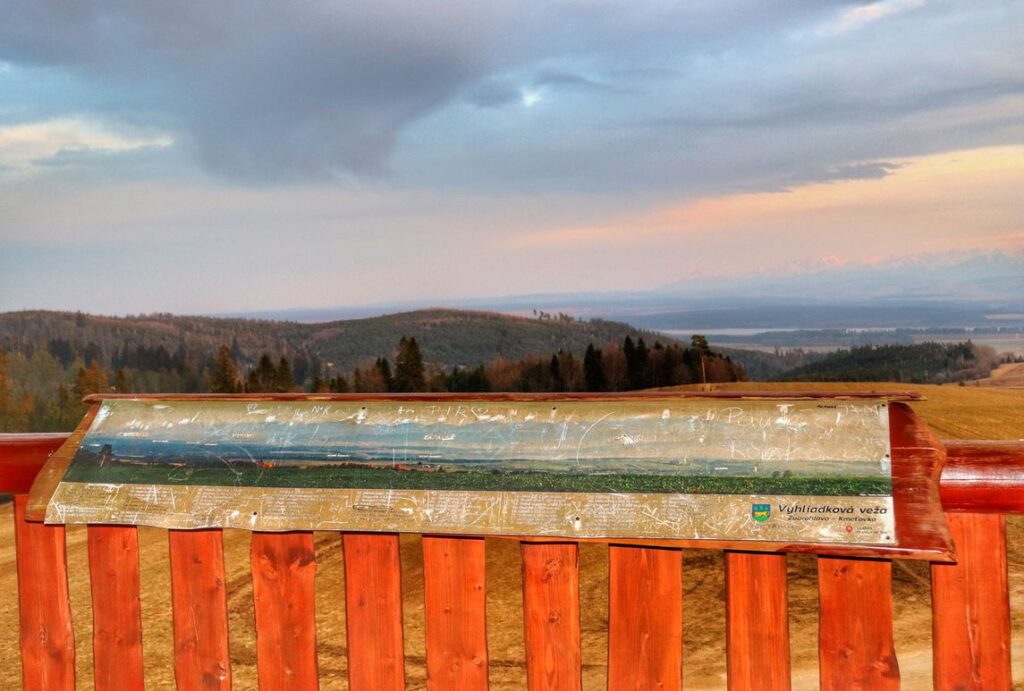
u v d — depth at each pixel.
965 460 1.81
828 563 1.83
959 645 1.86
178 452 2.11
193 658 2.15
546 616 1.96
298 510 1.98
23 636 2.31
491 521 1.87
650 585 1.90
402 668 2.06
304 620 2.09
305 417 2.10
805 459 1.78
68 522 2.08
